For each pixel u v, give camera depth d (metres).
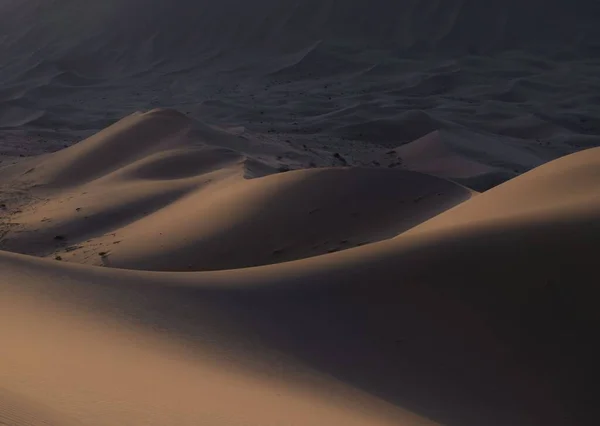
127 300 9.48
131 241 23.50
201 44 107.19
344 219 22.75
